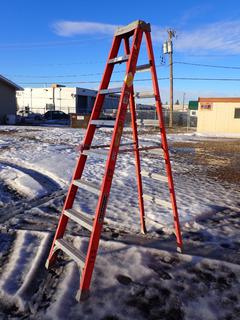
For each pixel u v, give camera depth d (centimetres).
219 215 556
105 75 339
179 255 383
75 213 331
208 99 2834
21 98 6175
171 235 452
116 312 280
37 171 860
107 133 2372
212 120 2848
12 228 455
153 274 342
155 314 281
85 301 291
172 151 1526
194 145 1856
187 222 502
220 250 413
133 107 399
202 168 1062
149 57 346
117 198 616
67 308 282
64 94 5800
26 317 272
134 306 290
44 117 4519
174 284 327
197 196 674
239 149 1677
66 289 306
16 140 1628
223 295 312
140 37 315
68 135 2094
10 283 319
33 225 471
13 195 624
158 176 403
